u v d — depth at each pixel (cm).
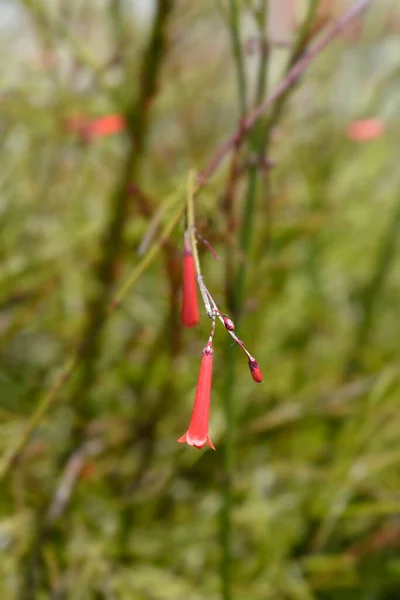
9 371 67
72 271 65
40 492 60
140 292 68
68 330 66
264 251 59
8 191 67
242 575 59
